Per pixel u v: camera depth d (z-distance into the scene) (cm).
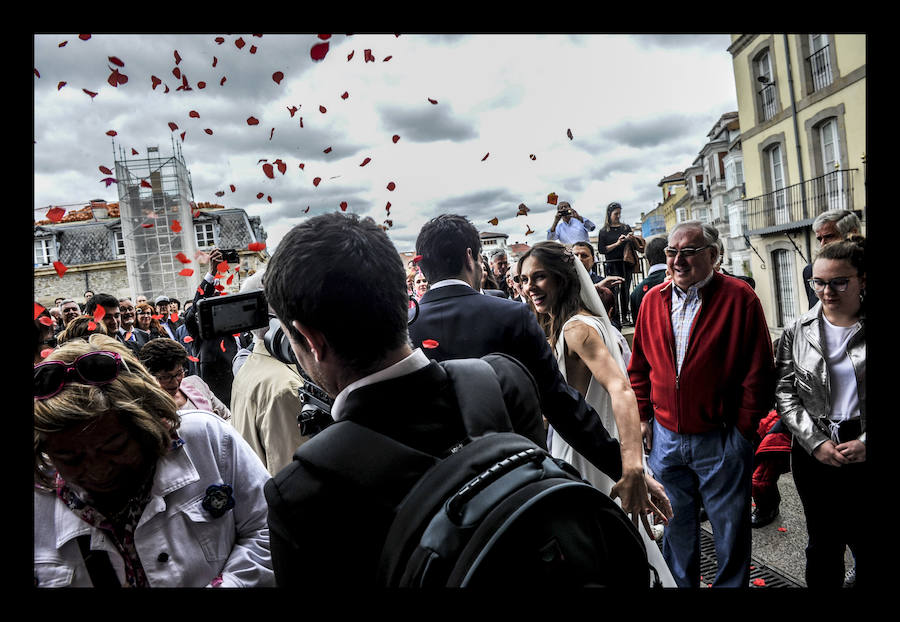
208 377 421
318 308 88
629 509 180
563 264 229
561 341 224
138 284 2769
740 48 1644
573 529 74
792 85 1455
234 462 142
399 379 90
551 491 73
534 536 72
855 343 222
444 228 195
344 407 91
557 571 71
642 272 854
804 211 1470
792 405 242
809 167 1437
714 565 320
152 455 126
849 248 222
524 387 106
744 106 1681
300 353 98
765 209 1636
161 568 126
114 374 120
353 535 80
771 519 352
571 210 670
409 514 77
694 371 256
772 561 308
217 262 415
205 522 132
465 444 86
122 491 127
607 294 407
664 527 276
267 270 96
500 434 88
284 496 82
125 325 564
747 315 251
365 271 90
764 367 250
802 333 239
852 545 224
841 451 220
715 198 3328
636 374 294
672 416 265
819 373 231
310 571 80
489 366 103
